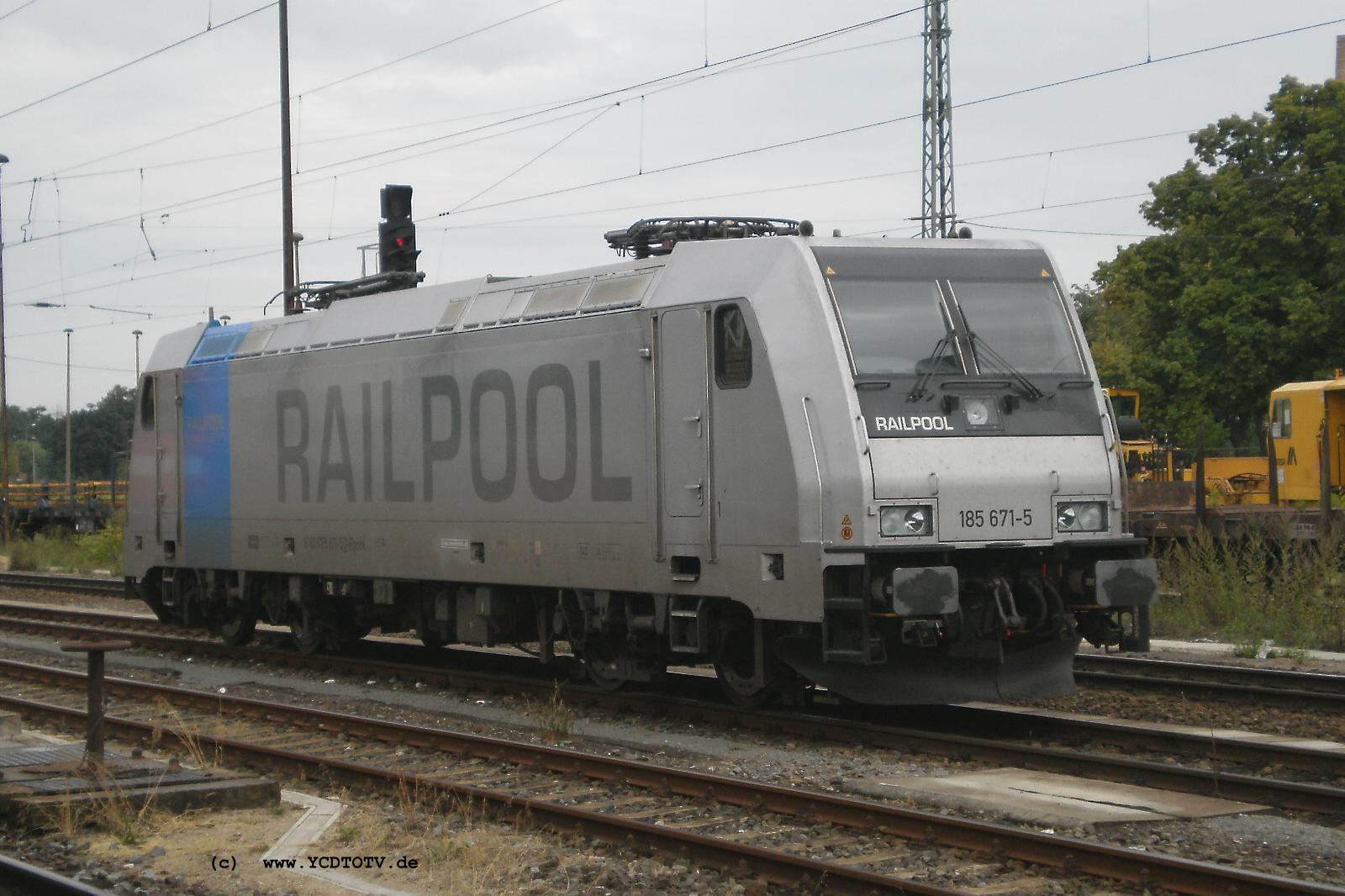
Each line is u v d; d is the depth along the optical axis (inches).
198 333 766.5
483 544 566.9
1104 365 2266.2
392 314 626.8
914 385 441.1
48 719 516.4
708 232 534.3
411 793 371.9
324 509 652.7
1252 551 750.5
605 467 510.0
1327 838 317.4
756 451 451.8
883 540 422.6
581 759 395.9
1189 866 270.7
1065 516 452.1
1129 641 462.9
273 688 614.2
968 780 380.2
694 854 309.1
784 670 482.3
